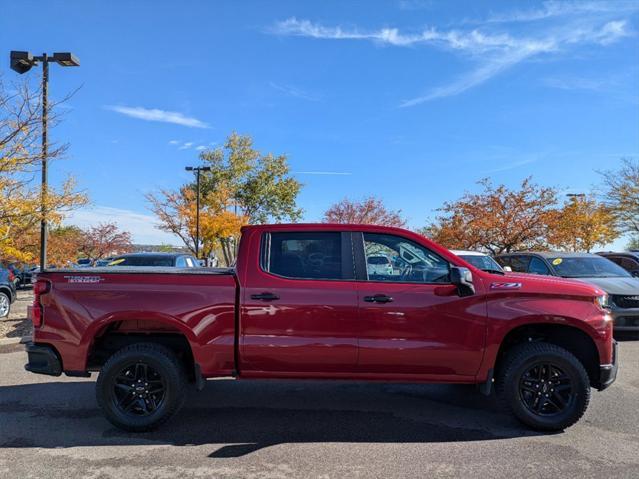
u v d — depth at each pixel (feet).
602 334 15.70
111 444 14.97
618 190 101.35
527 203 77.77
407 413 17.94
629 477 12.60
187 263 45.85
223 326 15.75
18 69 37.04
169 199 123.44
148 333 17.08
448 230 83.61
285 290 15.75
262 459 13.80
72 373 16.01
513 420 17.01
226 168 144.66
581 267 36.29
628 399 18.99
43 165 35.42
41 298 16.22
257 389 21.22
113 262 41.47
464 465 13.33
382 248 16.38
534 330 16.71
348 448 14.58
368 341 15.58
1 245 35.47
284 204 150.61
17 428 16.35
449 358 15.60
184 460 13.76
